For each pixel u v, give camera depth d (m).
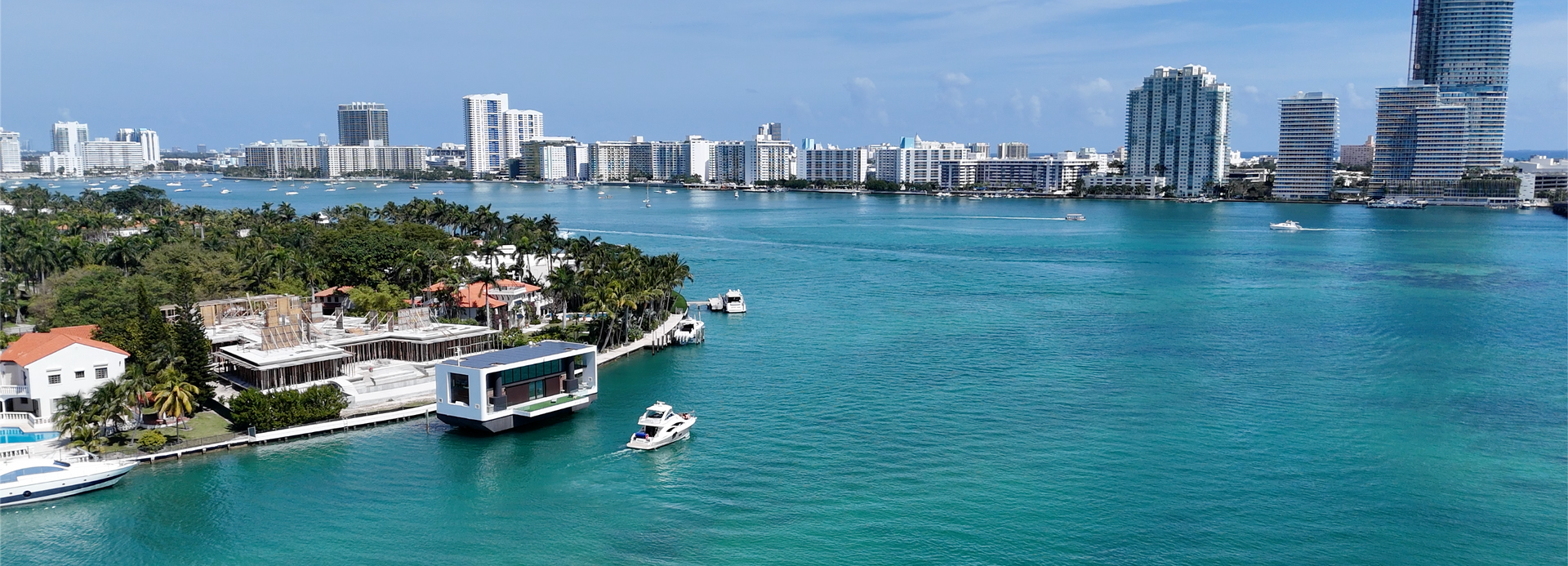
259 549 99.25
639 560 97.00
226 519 105.69
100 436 123.31
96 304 165.38
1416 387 159.00
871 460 123.75
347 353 148.00
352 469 119.69
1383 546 100.62
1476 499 112.38
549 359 138.75
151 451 121.12
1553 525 105.50
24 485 107.12
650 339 189.62
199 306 161.62
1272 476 118.69
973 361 176.25
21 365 123.19
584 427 136.75
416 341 157.62
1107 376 165.38
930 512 107.75
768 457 125.00
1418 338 198.38
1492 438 133.12
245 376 143.88
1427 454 126.31
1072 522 105.38
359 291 193.62
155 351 132.75
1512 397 153.50
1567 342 194.38
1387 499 112.19
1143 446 129.00
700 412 144.25
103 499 110.12
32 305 175.38
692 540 101.44
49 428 122.50
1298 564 96.81
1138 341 195.12
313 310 194.62
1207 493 113.19
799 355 181.38
